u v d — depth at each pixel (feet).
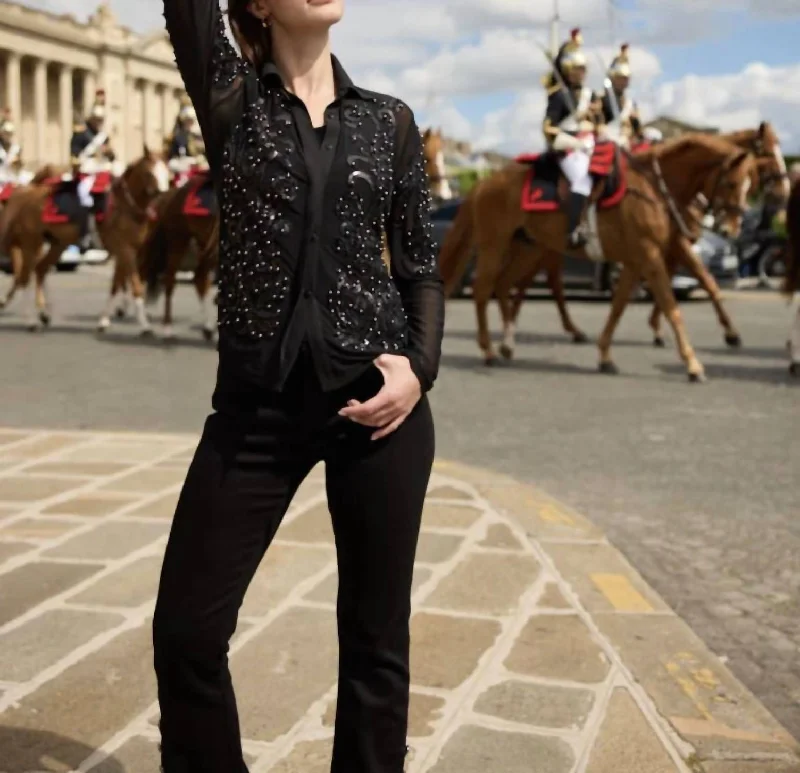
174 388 29.68
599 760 9.03
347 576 6.62
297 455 6.32
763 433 23.82
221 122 6.21
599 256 32.73
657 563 14.76
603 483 19.26
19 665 10.82
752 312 54.03
